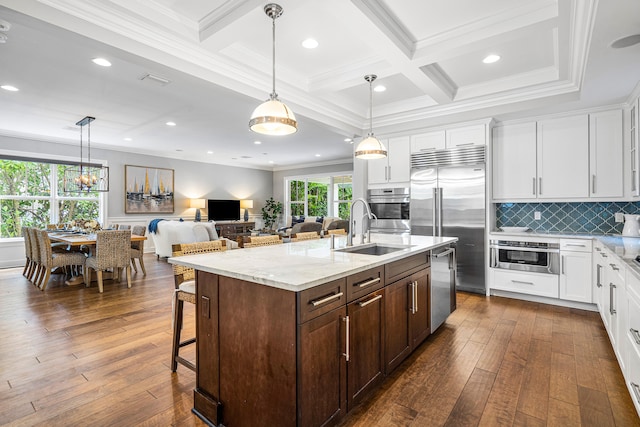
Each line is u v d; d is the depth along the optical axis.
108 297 4.14
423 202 4.61
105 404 1.92
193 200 8.73
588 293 3.52
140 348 2.65
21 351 2.59
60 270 5.85
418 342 2.55
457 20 2.53
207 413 1.78
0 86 3.74
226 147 7.51
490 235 4.16
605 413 1.81
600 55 2.48
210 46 2.66
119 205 7.52
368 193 5.20
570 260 3.63
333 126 4.53
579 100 3.53
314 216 10.22
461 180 4.34
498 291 4.19
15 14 1.93
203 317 1.86
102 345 2.71
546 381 2.15
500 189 4.33
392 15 2.46
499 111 3.99
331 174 9.76
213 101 4.29
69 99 4.19
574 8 2.18
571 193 3.88
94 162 7.13
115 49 2.36
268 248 2.62
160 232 6.79
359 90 4.05
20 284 4.82
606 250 2.67
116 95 4.05
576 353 2.54
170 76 2.84
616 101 3.55
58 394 2.01
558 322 3.23
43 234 4.42
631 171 3.49
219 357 1.76
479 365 2.37
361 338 1.84
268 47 3.00
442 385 2.11
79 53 2.97
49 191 6.62
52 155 6.52
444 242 3.03
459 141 4.36
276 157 9.08
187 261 1.97
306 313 1.46
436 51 2.74
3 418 1.78
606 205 3.90
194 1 2.32
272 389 1.53
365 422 1.75
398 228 4.86
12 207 6.24
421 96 4.27
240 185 10.23
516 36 2.52
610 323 2.57
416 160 4.71
